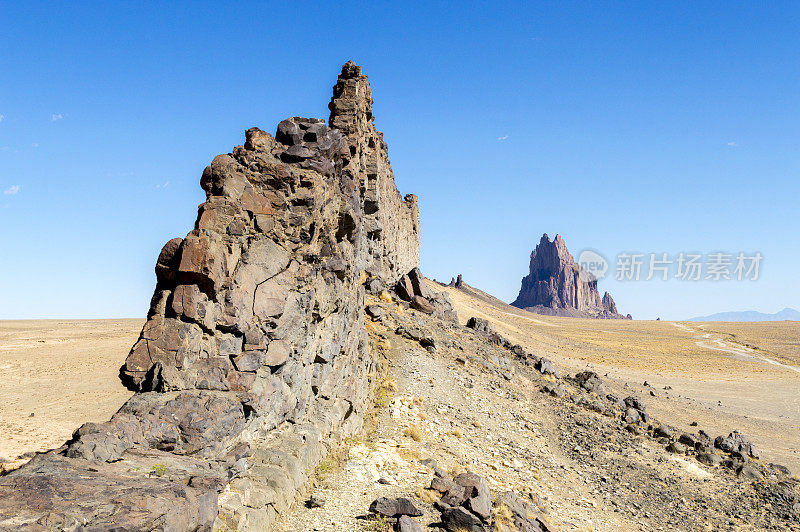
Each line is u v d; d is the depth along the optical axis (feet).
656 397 233.55
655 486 105.19
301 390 61.98
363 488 60.39
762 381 321.11
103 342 161.99
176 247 48.01
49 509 25.50
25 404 62.64
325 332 70.03
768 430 194.90
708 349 468.75
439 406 106.83
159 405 41.88
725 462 125.39
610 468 108.88
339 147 72.95
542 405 135.64
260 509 41.65
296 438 55.88
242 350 50.49
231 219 51.37
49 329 233.55
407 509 53.31
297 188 60.44
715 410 223.51
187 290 46.80
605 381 258.78
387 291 179.32
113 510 27.27
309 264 62.54
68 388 69.46
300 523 46.62
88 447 33.99
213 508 33.19
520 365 164.25
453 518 54.19
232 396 46.47
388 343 128.16
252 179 57.57
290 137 65.77
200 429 41.47
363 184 117.39
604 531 78.28
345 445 70.85
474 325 196.54
